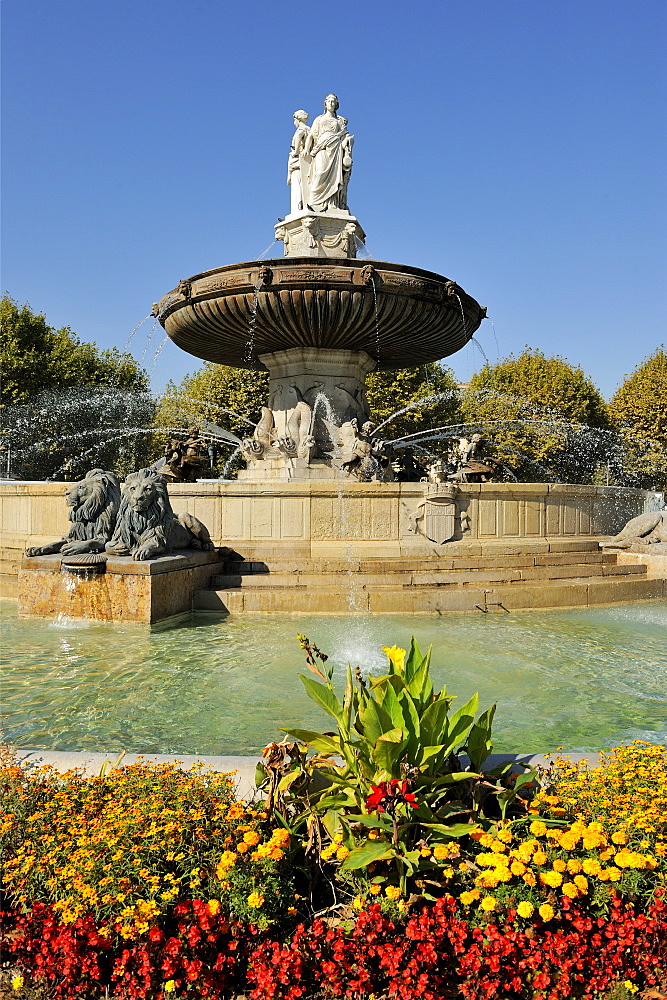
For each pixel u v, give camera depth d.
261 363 16.45
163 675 6.28
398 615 9.52
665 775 3.26
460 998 2.46
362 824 2.85
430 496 11.04
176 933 2.52
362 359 14.68
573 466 38.03
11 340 33.84
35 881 2.62
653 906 2.50
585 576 11.32
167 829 2.72
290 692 5.77
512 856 2.61
